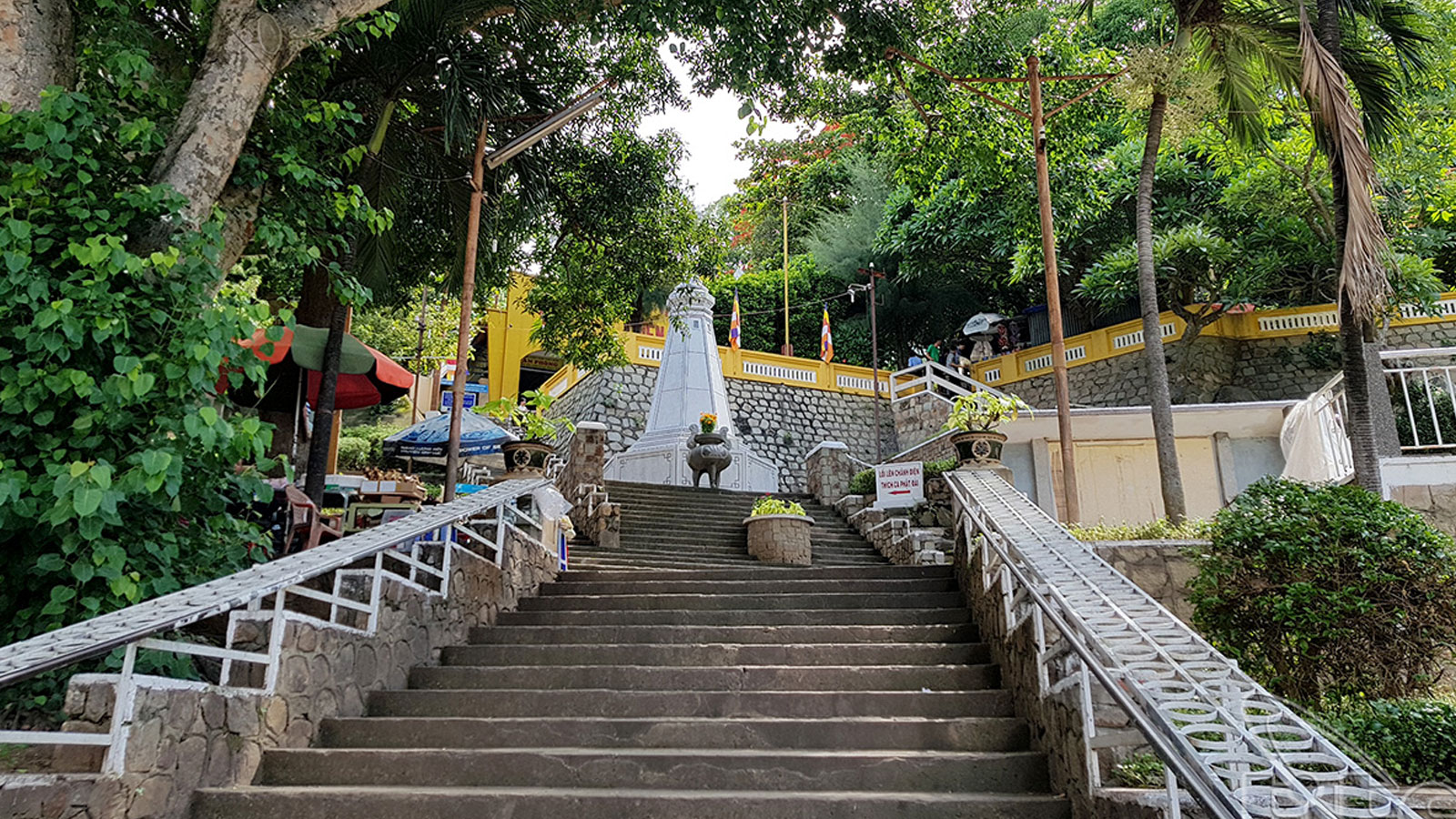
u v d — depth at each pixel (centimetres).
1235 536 565
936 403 2250
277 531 796
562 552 1017
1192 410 1404
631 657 683
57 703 466
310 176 636
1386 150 1001
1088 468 1530
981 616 690
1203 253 2048
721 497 1644
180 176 579
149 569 520
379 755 504
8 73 560
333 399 898
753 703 581
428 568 695
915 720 538
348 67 918
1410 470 752
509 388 2791
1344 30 962
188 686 452
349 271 928
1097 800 398
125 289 507
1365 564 522
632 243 1334
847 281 2980
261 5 688
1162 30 1088
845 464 1798
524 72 1123
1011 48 1184
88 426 471
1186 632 450
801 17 927
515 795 457
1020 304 2903
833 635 711
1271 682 530
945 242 2462
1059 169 1312
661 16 861
